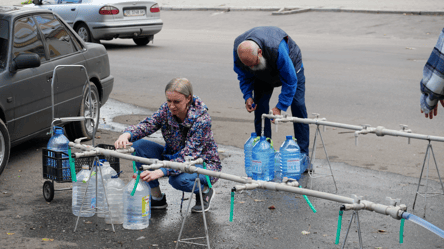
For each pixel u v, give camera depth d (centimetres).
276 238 402
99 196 438
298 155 514
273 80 536
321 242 395
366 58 1297
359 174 564
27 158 609
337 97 932
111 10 1461
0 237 396
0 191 498
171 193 505
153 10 1536
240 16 2278
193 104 437
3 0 2938
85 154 399
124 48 1556
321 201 484
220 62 1298
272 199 490
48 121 607
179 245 388
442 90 271
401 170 575
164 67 1240
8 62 545
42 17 629
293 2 2520
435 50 269
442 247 386
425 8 2103
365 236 407
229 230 417
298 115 569
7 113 536
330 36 1745
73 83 652
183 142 447
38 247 381
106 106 900
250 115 839
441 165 589
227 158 625
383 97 925
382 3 2341
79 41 691
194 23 2216
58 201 476
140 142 457
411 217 262
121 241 395
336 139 705
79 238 398
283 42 511
